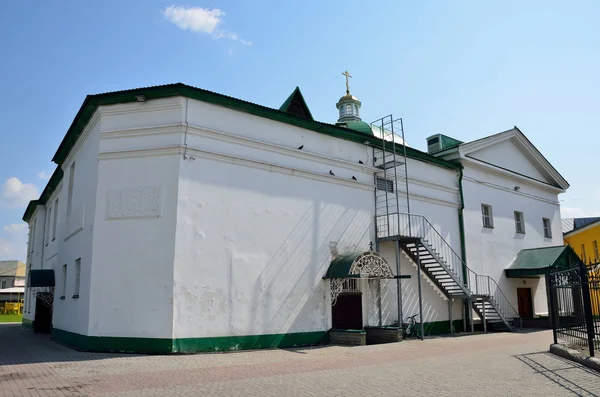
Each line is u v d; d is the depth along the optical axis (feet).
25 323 97.50
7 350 45.52
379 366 34.37
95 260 43.93
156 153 44.68
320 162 54.54
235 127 48.08
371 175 59.93
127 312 42.24
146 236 43.32
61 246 61.52
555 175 92.22
